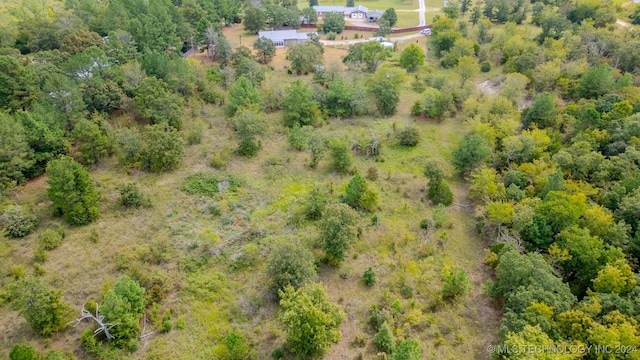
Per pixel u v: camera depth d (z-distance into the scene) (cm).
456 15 12988
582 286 4038
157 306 3838
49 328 3538
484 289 4184
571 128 6325
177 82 7250
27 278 3578
